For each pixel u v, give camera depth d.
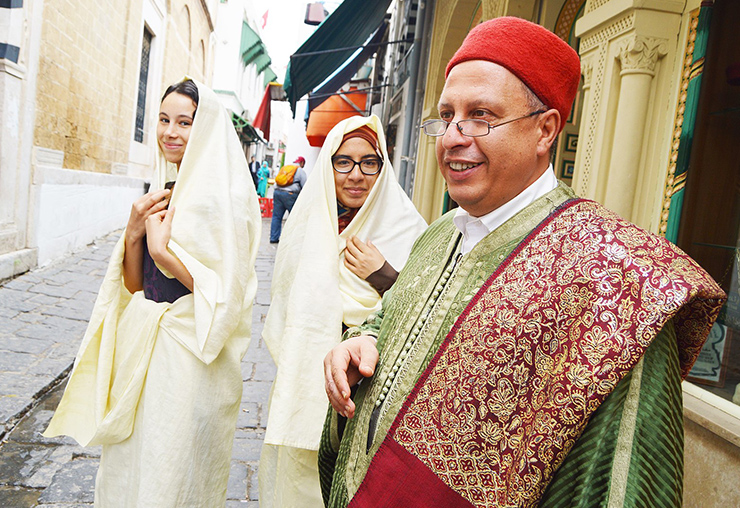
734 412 2.17
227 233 1.95
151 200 1.95
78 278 6.40
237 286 1.94
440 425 0.93
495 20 1.03
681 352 0.92
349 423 1.23
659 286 0.79
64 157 7.46
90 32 7.91
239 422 3.34
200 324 1.85
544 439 0.81
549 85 0.99
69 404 2.01
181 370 1.87
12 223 6.09
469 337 0.94
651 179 2.66
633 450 0.79
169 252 1.91
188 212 1.96
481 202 1.05
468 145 1.00
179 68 14.54
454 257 1.16
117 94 9.66
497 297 0.94
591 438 0.81
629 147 2.68
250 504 2.55
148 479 1.80
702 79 2.43
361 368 1.16
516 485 0.83
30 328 4.57
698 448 2.20
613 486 0.78
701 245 2.49
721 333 2.41
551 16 4.32
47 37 6.47
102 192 8.95
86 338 1.98
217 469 1.99
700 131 2.45
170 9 12.64
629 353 0.78
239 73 24.55
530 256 0.94
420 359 1.05
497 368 0.89
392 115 10.73
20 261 6.07
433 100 6.84
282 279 2.07
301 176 10.85
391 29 11.59
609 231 0.89
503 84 0.98
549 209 1.00
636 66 2.62
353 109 15.48
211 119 2.04
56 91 6.90
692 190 2.47
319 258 1.95
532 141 1.01
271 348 2.06
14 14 5.66
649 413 0.81
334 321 1.88
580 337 0.82
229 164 2.06
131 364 1.91
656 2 2.55
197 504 1.91
